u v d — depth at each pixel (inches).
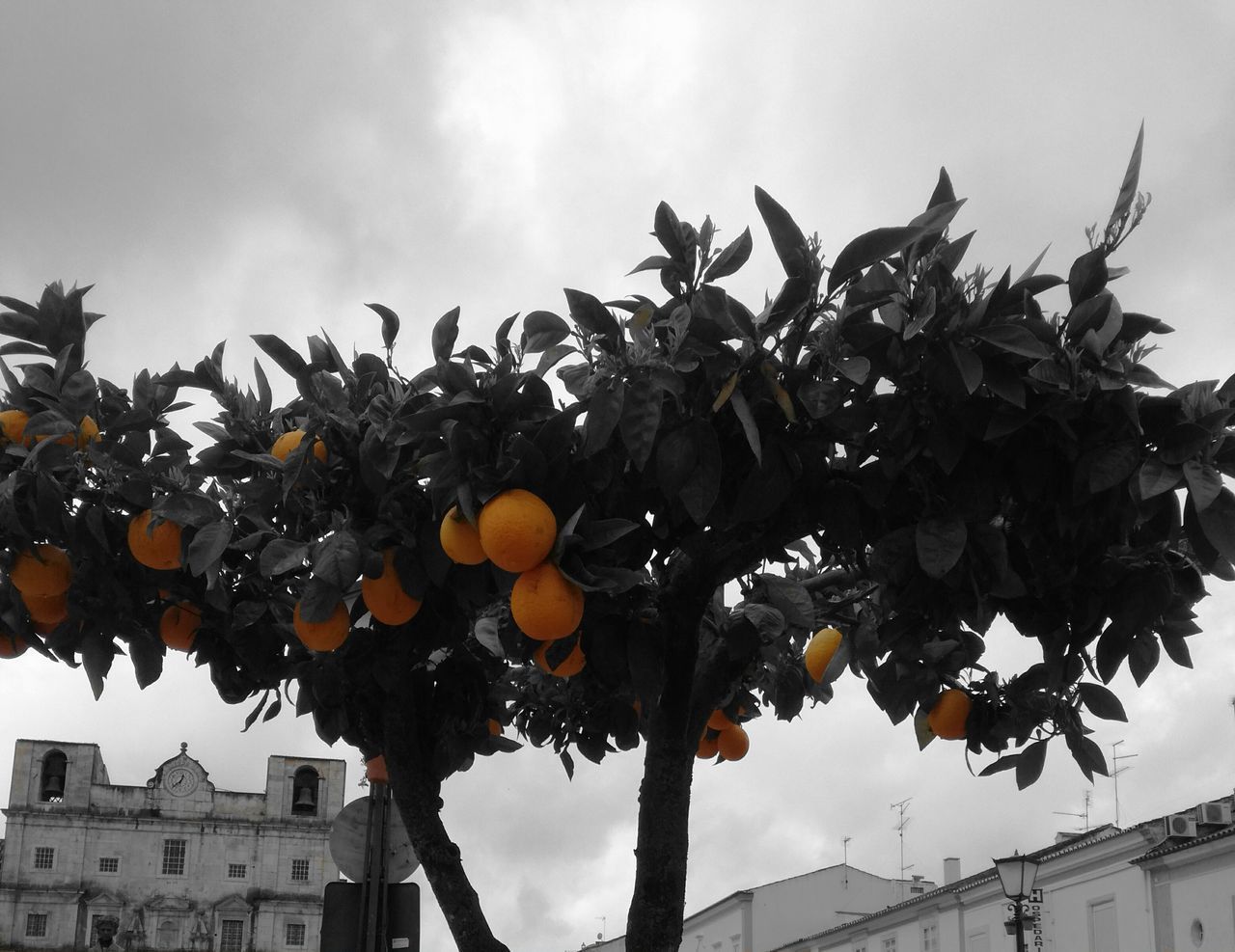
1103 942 1037.8
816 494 142.2
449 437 131.5
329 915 275.9
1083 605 151.6
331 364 151.7
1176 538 140.9
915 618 152.6
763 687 206.7
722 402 127.9
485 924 164.4
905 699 177.3
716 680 174.1
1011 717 174.2
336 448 137.9
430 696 172.7
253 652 162.9
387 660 158.9
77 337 161.0
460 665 173.8
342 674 163.2
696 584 157.8
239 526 148.0
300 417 162.4
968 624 151.6
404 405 138.6
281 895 2647.6
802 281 125.9
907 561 137.8
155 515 141.3
